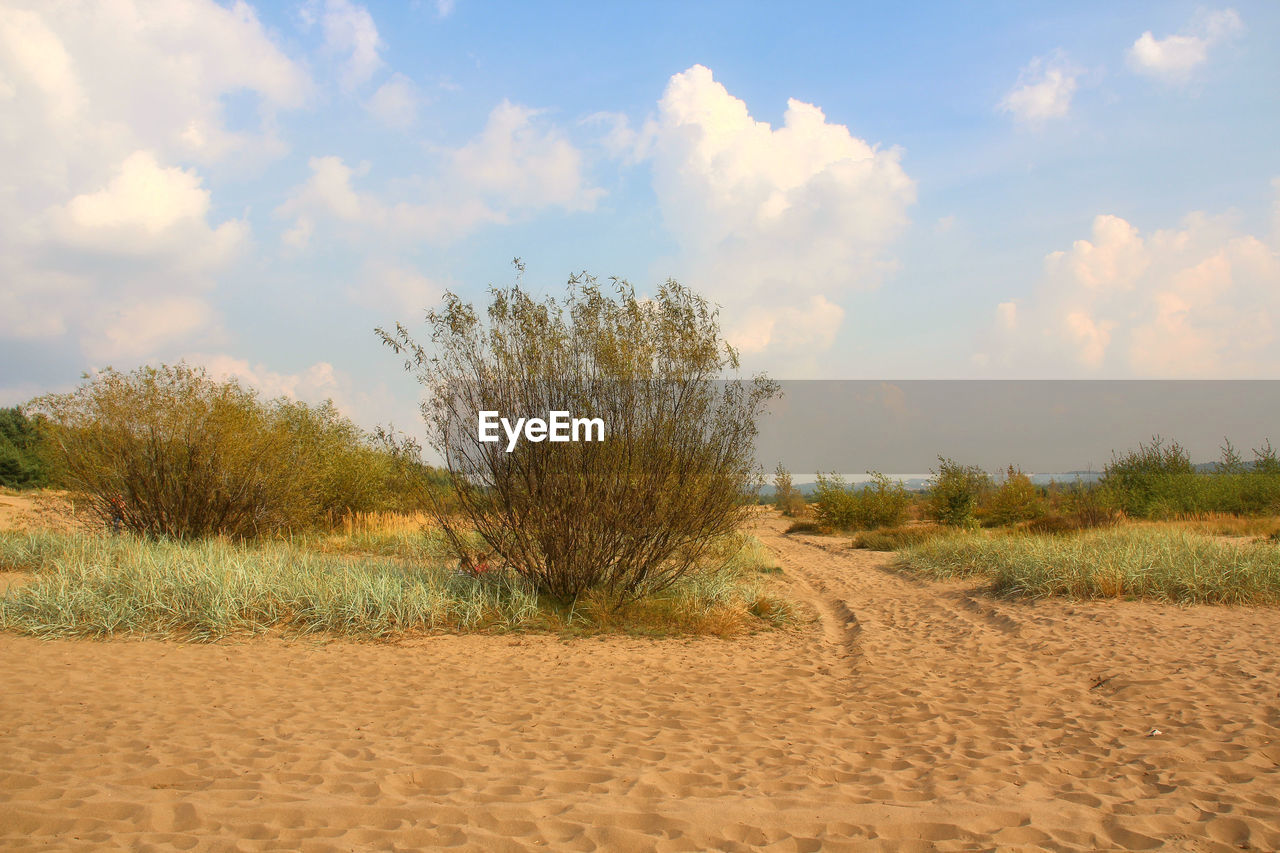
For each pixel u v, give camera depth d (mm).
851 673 7105
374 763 4340
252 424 14047
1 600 8625
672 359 9359
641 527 9273
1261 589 9602
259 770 4180
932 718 5504
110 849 3115
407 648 7789
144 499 13266
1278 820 3504
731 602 10180
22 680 6141
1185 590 9828
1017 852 3227
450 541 10422
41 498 14648
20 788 3805
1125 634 8055
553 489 9203
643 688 6414
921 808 3707
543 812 3619
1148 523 18203
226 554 10742
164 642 7742
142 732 4859
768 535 28031
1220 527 17812
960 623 9555
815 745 4848
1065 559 11219
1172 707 5473
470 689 6270
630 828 3453
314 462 16547
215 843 3205
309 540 14969
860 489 28641
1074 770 4312
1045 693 6102
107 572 9258
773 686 6555
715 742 4875
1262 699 5547
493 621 8891
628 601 9492
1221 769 4227
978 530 18938
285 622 8562
